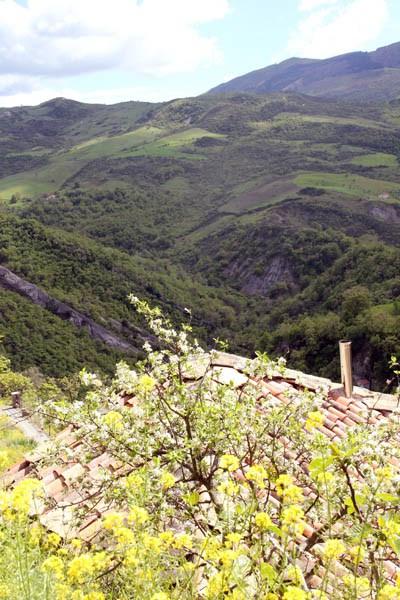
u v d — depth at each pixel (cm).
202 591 250
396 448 371
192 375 410
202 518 310
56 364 6656
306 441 355
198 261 13450
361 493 277
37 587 228
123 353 7856
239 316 10262
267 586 213
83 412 345
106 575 279
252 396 384
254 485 298
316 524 314
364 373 4534
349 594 219
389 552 271
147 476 292
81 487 381
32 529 269
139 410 355
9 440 1460
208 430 336
